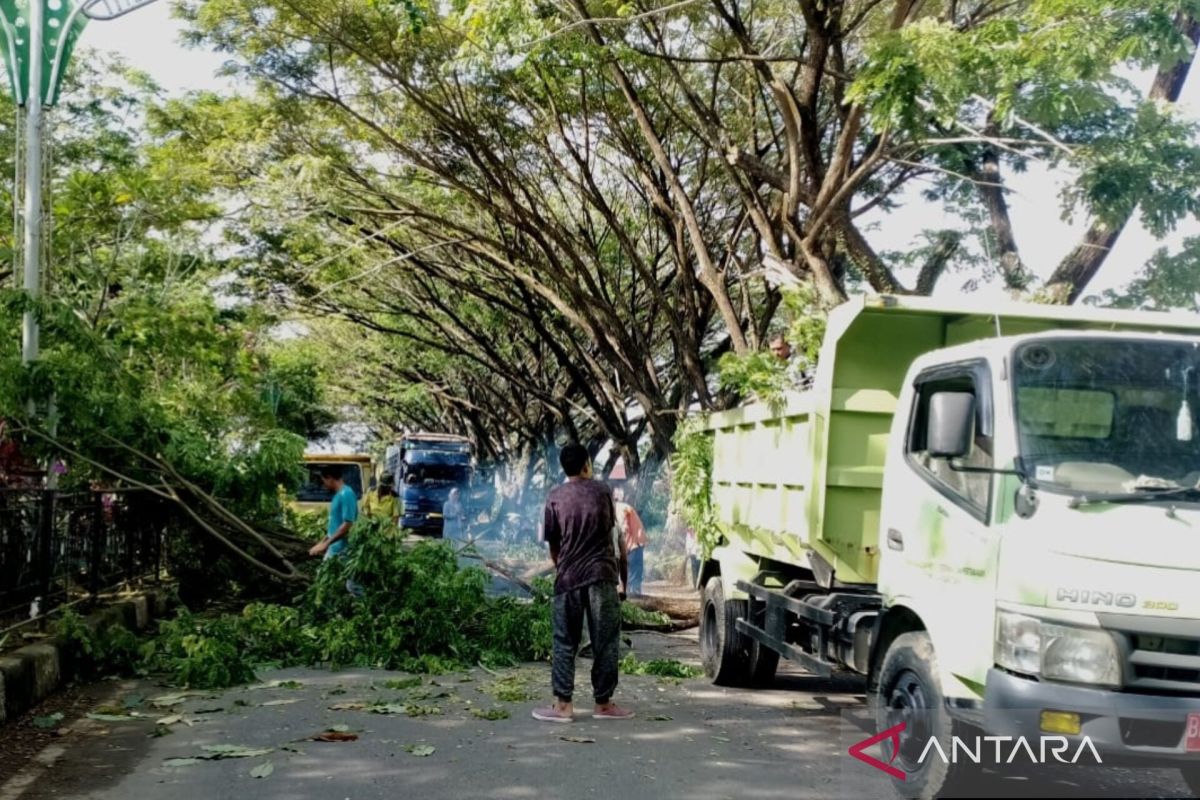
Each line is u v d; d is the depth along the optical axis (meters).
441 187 23.44
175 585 14.38
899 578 6.71
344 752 7.35
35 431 11.78
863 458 8.23
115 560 12.95
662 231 25.31
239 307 23.53
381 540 11.43
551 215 23.14
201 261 20.78
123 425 12.54
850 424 8.22
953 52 10.10
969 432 5.83
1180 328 7.83
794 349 11.05
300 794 6.34
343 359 41.12
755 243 21.91
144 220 17.77
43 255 13.27
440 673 10.66
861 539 8.22
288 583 14.10
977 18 13.03
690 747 7.70
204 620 12.00
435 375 44.56
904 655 6.37
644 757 7.36
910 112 10.27
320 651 11.02
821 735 8.21
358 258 25.81
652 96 19.53
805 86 14.31
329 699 9.22
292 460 14.44
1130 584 5.23
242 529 14.02
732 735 8.14
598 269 23.45
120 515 13.16
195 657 9.77
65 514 11.09
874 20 15.61
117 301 16.06
